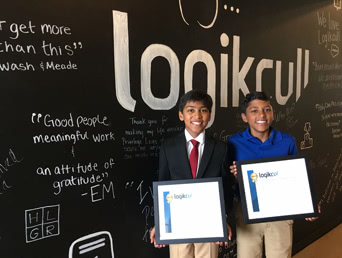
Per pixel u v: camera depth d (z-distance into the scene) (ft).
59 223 3.78
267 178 4.01
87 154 3.95
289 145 4.46
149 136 4.58
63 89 3.66
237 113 5.87
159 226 3.79
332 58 8.15
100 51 3.93
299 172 4.03
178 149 4.07
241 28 5.74
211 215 3.78
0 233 3.36
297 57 7.04
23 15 3.30
